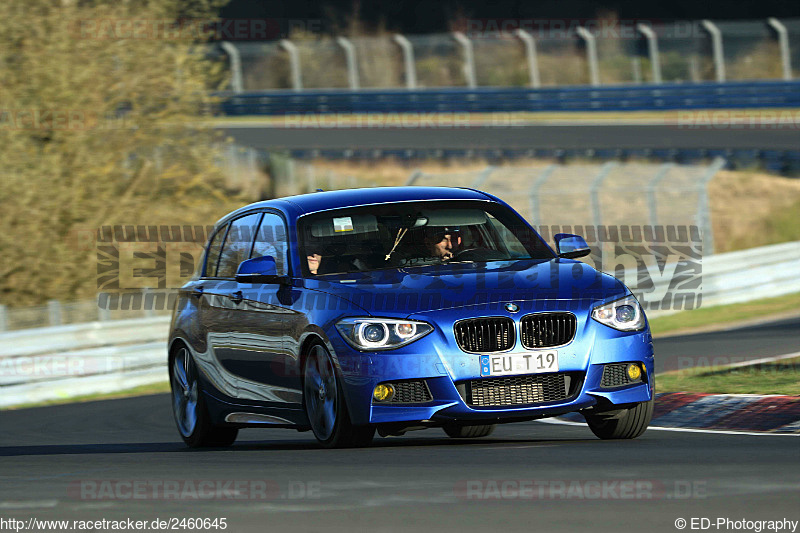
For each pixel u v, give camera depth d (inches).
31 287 3102.9
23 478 839.7
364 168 4837.6
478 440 1125.7
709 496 611.5
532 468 757.9
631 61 6102.4
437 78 6397.6
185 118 3390.7
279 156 4596.5
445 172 4680.1
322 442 981.8
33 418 1788.9
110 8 3277.6
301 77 6343.5
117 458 1022.4
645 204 3804.1
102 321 2343.8
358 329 932.6
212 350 1168.8
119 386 2217.0
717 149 4276.6
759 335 2062.0
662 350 1968.5
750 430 1095.6
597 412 965.2
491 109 5511.8
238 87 6146.7
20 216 3070.9
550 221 3745.1
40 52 3166.8
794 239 3727.9
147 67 3314.5
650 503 594.9
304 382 1002.7
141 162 3385.8
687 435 1061.1
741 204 3890.3
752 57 5728.3
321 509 608.1
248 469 828.6
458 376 914.7
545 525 541.3
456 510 591.8
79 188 3191.4
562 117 5388.8
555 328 943.0
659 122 5034.5
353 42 6491.1
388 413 918.4
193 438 1224.2
